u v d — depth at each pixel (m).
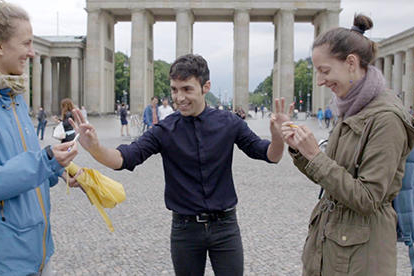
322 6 95.12
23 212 4.51
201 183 5.44
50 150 4.39
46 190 5.04
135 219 13.79
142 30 96.75
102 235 12.12
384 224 4.32
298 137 4.32
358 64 4.39
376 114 4.21
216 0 95.75
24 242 4.51
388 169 4.07
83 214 14.37
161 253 10.73
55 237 11.93
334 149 4.56
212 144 5.43
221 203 5.47
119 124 73.62
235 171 23.88
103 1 96.81
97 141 4.88
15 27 4.46
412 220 4.72
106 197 5.16
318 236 4.59
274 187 19.22
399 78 98.00
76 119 4.84
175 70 5.31
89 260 10.23
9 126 4.55
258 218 14.01
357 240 4.26
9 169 4.16
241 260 5.62
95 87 97.25
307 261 4.71
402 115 4.18
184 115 5.45
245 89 95.50
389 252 4.29
